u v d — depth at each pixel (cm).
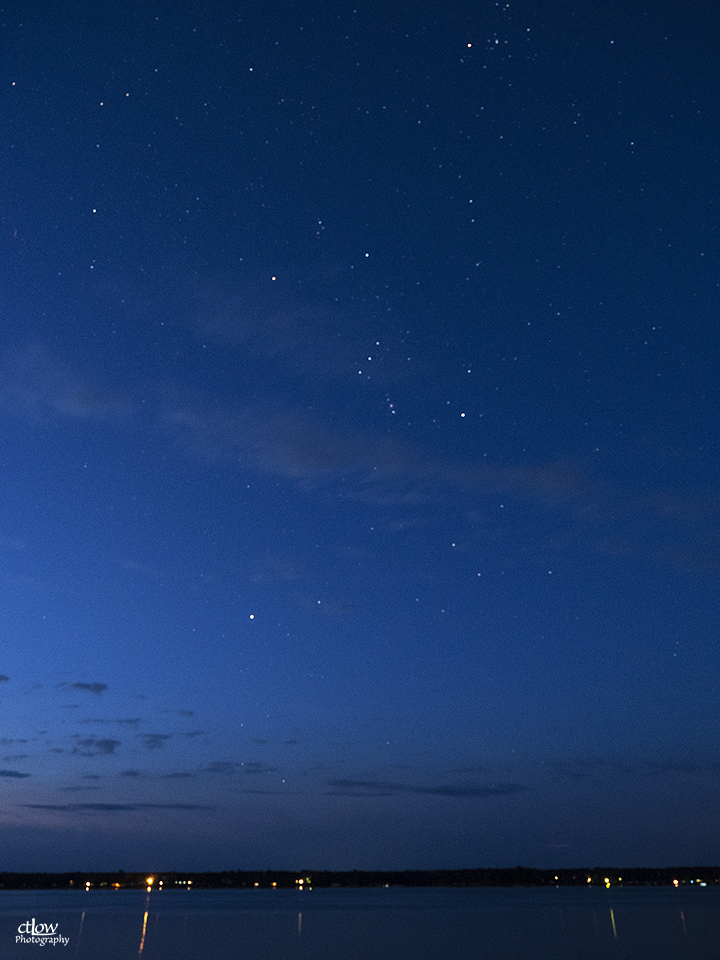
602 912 6406
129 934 4388
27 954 3300
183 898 13088
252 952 3378
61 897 13738
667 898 10381
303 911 7444
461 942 3753
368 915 6500
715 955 2998
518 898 11244
